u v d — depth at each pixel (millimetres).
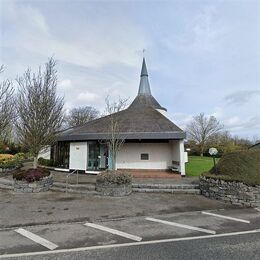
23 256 5180
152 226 7242
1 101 19000
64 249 5543
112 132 16359
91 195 11500
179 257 5137
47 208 9156
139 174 17109
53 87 15852
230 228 7113
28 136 14258
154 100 30172
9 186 12672
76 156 18531
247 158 11367
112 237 6309
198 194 12016
